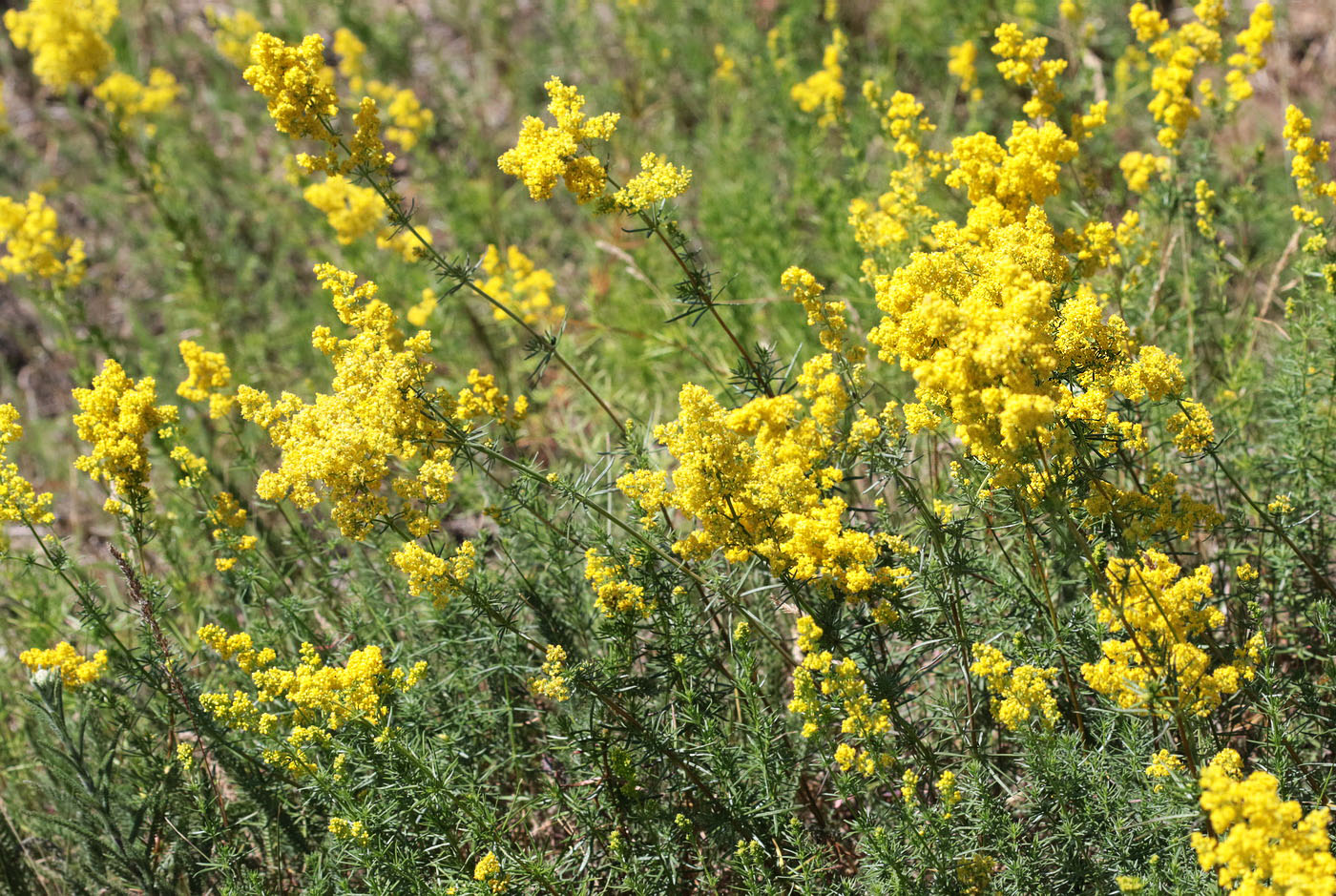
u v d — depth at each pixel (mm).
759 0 9102
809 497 3016
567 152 3430
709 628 3617
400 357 3430
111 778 4160
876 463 3088
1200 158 4832
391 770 3236
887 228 4660
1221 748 3506
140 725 4410
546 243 7754
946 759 3727
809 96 6402
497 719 4055
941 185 5859
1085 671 2920
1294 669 4020
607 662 3484
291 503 5312
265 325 7562
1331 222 4250
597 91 8141
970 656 3355
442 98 8328
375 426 3355
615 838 3270
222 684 4395
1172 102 4605
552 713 3930
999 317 2705
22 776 4820
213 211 8461
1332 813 3248
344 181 6312
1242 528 3500
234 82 9180
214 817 3730
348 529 3414
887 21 8367
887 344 3145
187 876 3865
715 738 3318
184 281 7469
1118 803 3025
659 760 3617
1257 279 5930
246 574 4160
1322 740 3684
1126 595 2908
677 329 6398
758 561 3498
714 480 3111
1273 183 6496
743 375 3693
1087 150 6625
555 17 8523
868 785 3217
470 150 8188
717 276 6488
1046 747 2986
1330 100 7137
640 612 3490
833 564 3035
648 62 8305
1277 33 7492
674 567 3498
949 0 8023
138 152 8484
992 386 2752
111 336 7578
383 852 3199
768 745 3287
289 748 3285
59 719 3611
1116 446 3252
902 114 4715
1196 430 3256
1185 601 2930
